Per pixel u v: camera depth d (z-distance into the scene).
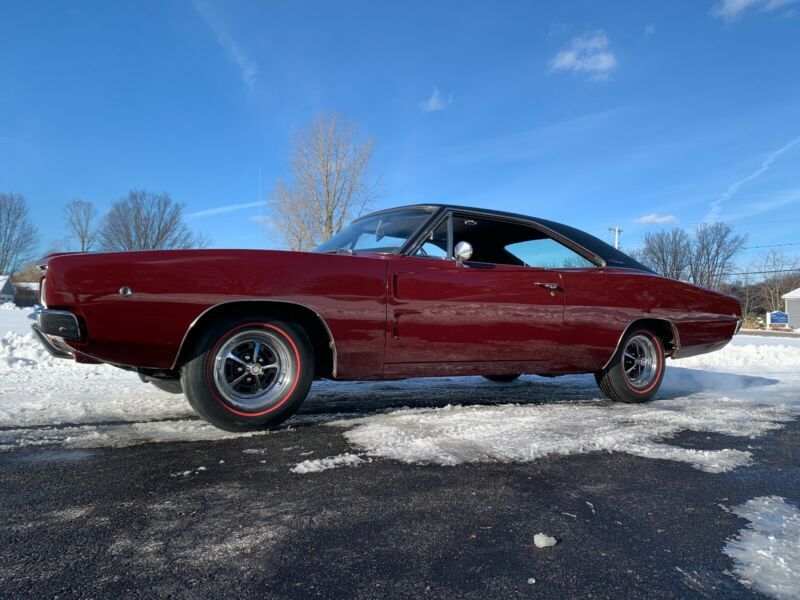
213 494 2.10
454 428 3.18
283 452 2.65
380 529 1.81
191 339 2.81
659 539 1.78
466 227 3.78
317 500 2.05
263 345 3.00
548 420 3.48
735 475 2.48
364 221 4.05
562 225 4.27
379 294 3.15
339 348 3.05
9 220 54.88
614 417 3.67
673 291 4.37
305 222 24.33
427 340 3.30
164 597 1.38
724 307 4.67
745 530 1.87
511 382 5.36
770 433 3.37
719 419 3.73
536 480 2.33
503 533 1.80
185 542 1.69
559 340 3.80
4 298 46.84
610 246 4.40
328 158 23.98
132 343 2.63
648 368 4.39
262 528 1.80
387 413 3.62
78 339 2.54
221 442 2.82
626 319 4.09
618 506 2.06
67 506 1.96
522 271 3.71
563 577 1.52
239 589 1.42
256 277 2.84
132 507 1.96
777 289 58.38
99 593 1.39
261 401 2.96
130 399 3.98
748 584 1.50
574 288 3.88
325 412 3.63
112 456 2.57
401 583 1.47
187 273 2.71
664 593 1.45
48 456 2.56
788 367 7.91
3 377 5.10
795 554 1.69
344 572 1.52
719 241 58.22
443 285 3.37
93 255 2.60
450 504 2.04
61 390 4.37
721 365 8.10
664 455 2.76
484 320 3.49
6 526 1.79
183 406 3.73
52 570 1.50
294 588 1.43
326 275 3.02
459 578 1.50
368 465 2.47
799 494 2.26
